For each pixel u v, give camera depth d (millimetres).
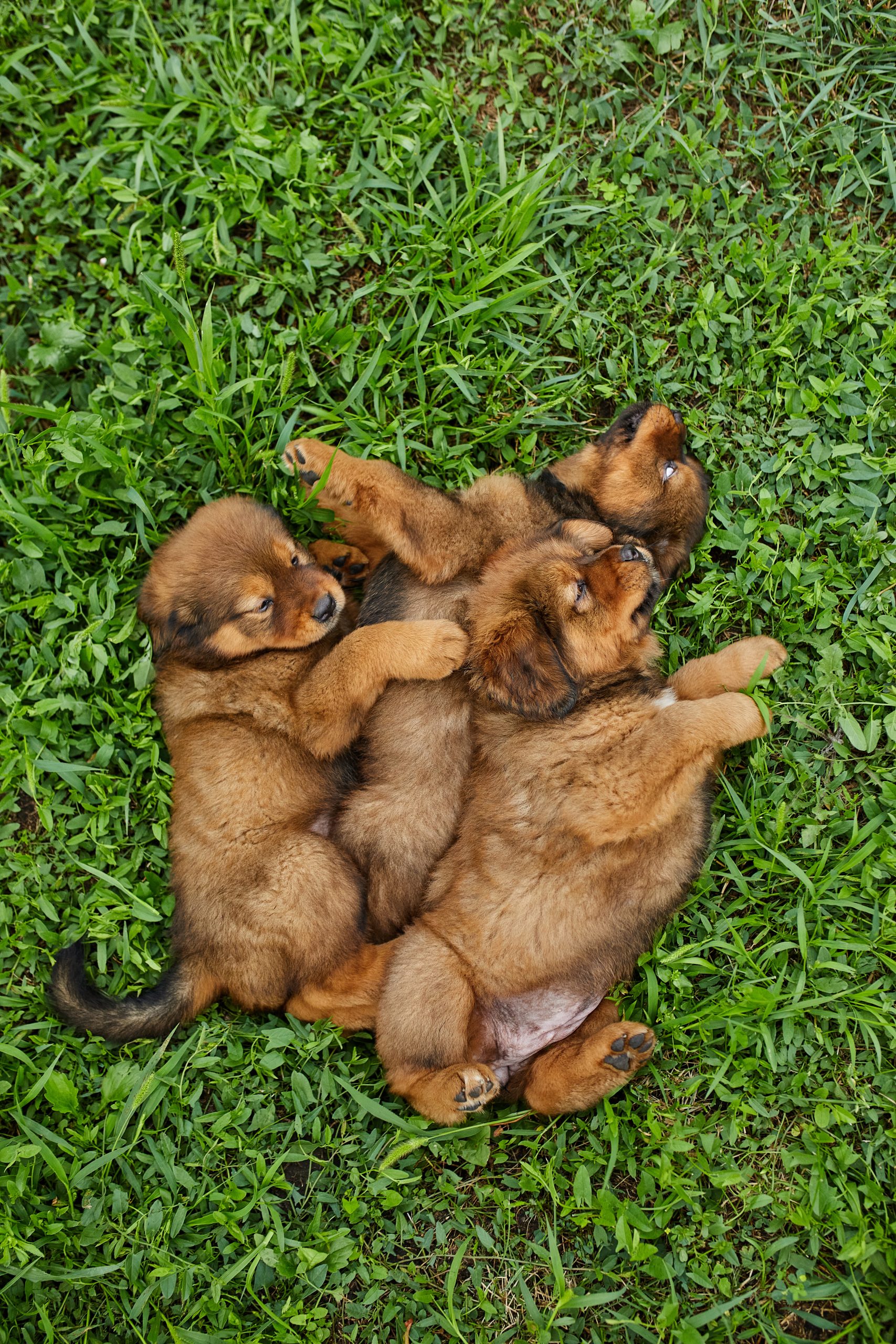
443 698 986
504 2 1119
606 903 957
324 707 988
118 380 1087
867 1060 999
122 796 1038
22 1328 957
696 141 1100
